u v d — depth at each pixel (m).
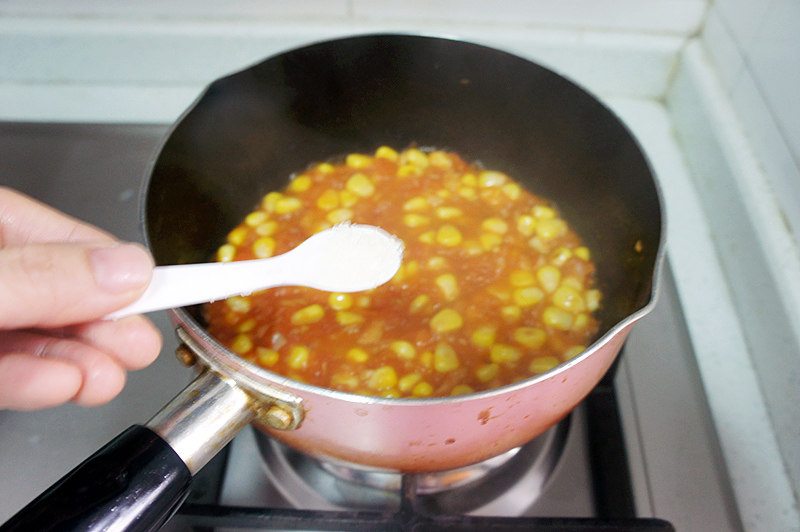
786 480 0.29
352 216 0.37
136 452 0.20
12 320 0.21
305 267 0.27
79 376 0.23
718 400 0.31
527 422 0.23
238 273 0.25
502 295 0.34
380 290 0.34
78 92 0.43
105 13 0.41
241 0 0.40
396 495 0.28
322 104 0.36
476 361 0.31
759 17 0.35
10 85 0.43
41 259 0.21
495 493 0.28
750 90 0.36
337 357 0.31
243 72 0.31
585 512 0.27
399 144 0.39
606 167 0.32
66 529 0.19
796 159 0.32
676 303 0.33
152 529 0.21
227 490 0.28
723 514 0.27
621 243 0.32
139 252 0.22
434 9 0.41
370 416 0.21
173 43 0.41
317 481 0.28
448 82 0.35
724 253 0.35
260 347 0.32
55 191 0.38
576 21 0.41
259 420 0.23
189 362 0.23
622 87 0.43
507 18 0.41
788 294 0.30
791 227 0.32
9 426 0.30
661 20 0.40
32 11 0.41
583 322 0.33
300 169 0.39
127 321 0.26
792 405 0.29
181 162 0.31
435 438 0.22
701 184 0.38
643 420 0.30
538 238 0.36
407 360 0.31
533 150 0.36
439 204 0.37
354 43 0.33
